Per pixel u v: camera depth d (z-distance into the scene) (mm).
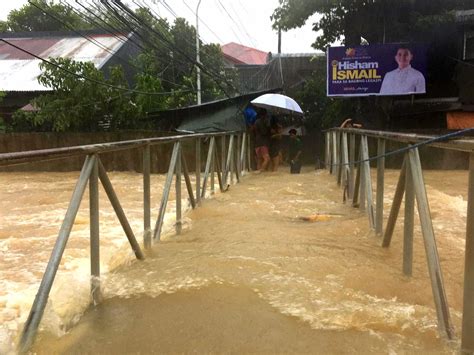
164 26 14016
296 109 12742
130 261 4020
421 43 14109
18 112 15438
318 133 17516
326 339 2564
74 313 2936
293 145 15195
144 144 4227
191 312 2936
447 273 3686
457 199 7395
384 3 14484
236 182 9891
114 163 13312
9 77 18453
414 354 2396
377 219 4797
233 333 2654
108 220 6227
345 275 3576
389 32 14766
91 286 3146
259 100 12648
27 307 3207
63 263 4160
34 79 18156
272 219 5867
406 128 15320
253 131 12766
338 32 16062
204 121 14562
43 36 22594
